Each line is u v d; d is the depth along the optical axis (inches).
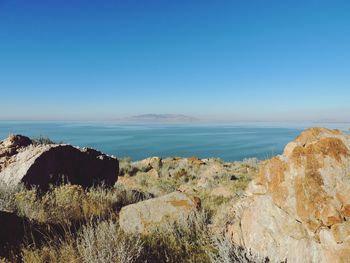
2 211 200.8
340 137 148.9
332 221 123.5
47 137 523.2
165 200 236.4
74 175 399.9
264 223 164.9
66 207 250.5
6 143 413.7
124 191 368.8
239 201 209.3
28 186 329.7
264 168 181.6
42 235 197.9
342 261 116.6
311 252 133.4
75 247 174.9
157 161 849.5
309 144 151.8
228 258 156.6
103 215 251.0
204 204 304.7
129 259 158.7
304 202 139.0
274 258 149.9
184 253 179.9
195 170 736.3
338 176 133.6
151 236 200.1
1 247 172.7
